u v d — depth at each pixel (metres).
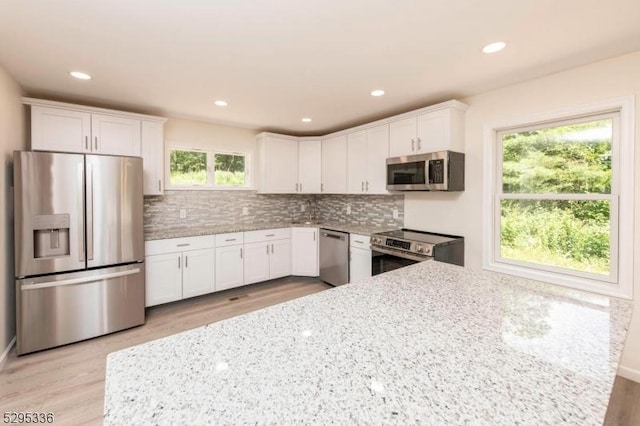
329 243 4.09
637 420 1.77
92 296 2.70
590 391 0.69
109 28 1.79
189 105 3.27
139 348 0.87
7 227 2.45
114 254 2.80
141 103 3.19
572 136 2.46
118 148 3.11
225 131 4.24
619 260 2.19
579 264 2.44
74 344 2.62
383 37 1.90
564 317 1.09
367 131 3.76
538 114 2.53
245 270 3.91
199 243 3.52
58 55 2.12
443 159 2.83
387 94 2.93
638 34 1.85
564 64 2.27
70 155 2.58
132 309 2.92
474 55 2.13
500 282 1.51
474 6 1.58
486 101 2.86
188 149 3.96
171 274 3.32
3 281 2.37
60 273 2.57
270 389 0.69
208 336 0.95
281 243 4.27
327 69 2.37
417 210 3.53
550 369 0.77
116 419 0.60
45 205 2.49
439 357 0.82
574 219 2.46
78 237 2.62
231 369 0.77
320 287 4.16
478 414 0.62
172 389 0.69
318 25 1.76
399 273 1.67
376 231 3.62
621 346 0.89
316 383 0.71
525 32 1.83
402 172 3.22
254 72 2.42
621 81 2.13
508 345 0.89
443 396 0.67
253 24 1.75
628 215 2.13
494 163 2.89
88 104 3.18
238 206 4.38
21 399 1.90
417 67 2.33
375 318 1.08
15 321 2.57
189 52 2.08
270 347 0.88
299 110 3.47
